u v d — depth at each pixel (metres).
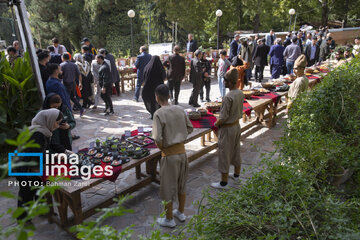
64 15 25.81
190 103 8.09
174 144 2.98
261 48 10.23
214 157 5.20
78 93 7.12
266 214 1.90
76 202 3.04
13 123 5.17
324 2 26.34
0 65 5.15
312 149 2.61
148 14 25.64
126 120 6.98
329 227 1.67
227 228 1.79
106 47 25.27
